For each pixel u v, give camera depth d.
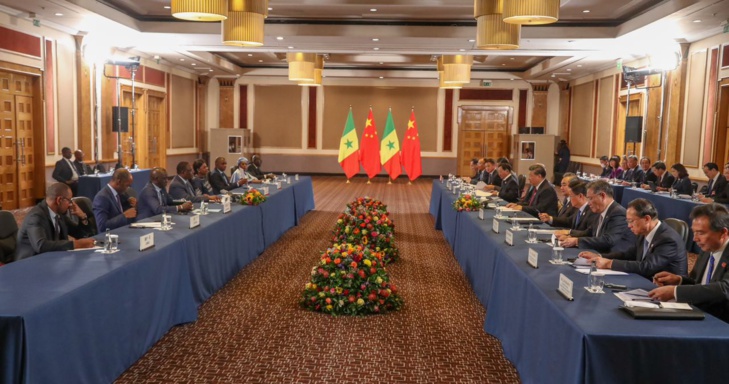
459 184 9.60
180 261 4.34
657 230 3.61
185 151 17.62
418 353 3.92
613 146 14.76
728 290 2.80
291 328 4.36
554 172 17.83
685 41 10.88
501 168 8.28
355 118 19.09
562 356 2.62
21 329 2.50
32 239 3.88
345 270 4.84
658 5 8.99
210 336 4.15
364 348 3.99
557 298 2.95
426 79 18.89
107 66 12.50
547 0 5.78
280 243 7.80
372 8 9.71
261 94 19.09
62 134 11.05
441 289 5.58
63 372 2.79
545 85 18.55
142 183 11.79
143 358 3.71
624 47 11.52
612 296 3.00
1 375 2.51
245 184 9.27
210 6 5.92
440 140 19.09
